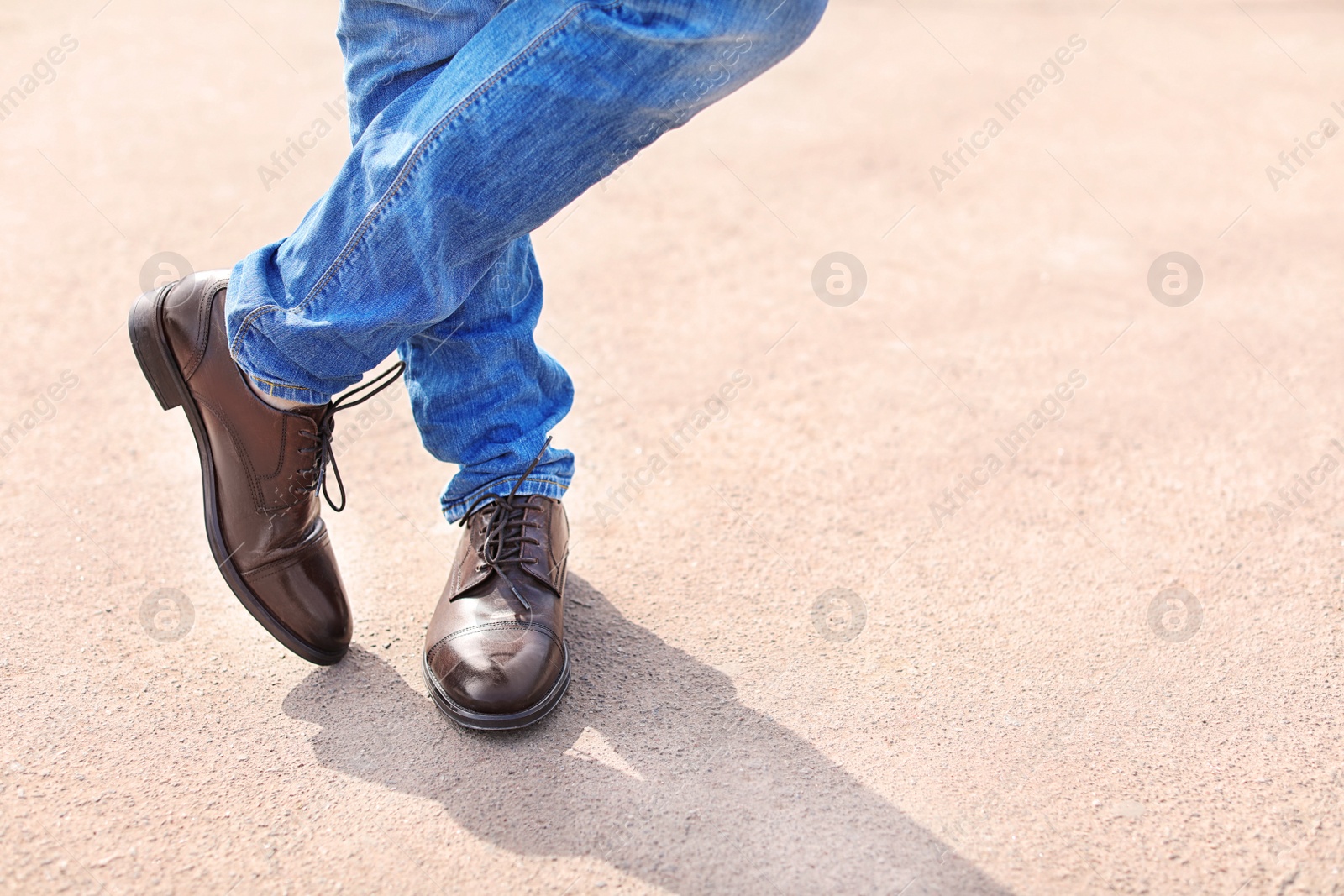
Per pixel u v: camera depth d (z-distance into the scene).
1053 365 3.09
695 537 2.34
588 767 1.70
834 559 2.28
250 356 1.60
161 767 1.67
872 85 5.33
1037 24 6.46
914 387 2.97
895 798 1.66
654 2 1.34
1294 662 1.97
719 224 3.92
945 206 4.11
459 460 1.88
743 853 1.54
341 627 1.86
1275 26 6.57
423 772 1.68
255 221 3.68
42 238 3.51
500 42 1.42
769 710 1.84
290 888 1.47
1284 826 1.61
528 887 1.48
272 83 4.93
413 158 1.47
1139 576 2.24
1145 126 4.92
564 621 2.04
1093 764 1.73
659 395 2.92
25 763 1.65
